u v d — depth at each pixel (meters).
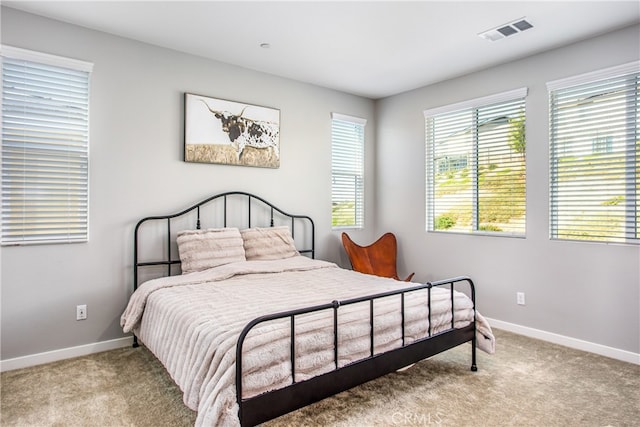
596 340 2.92
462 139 3.88
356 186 4.65
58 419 1.97
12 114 2.57
